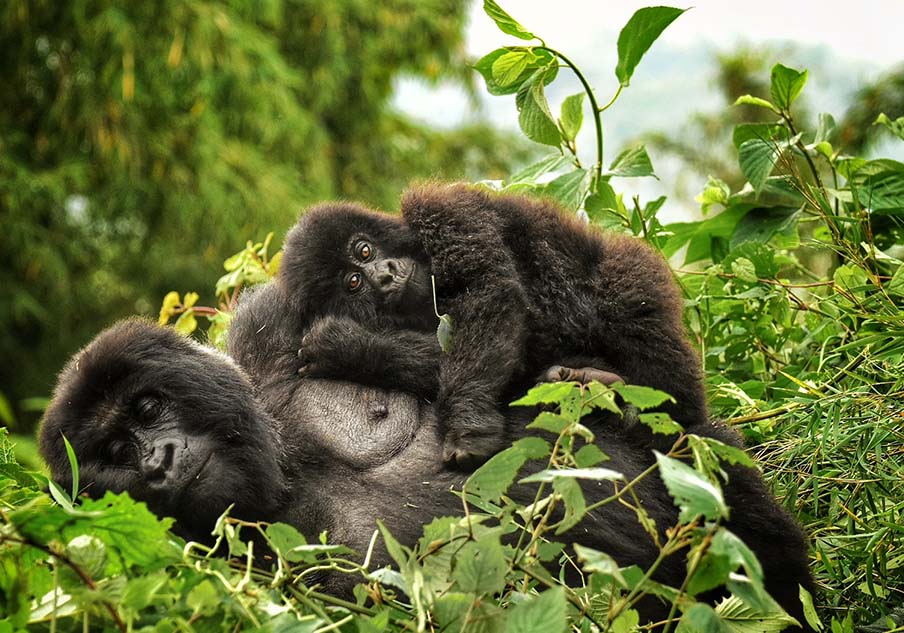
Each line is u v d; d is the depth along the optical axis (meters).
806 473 8.73
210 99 28.12
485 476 6.08
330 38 31.81
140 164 28.11
